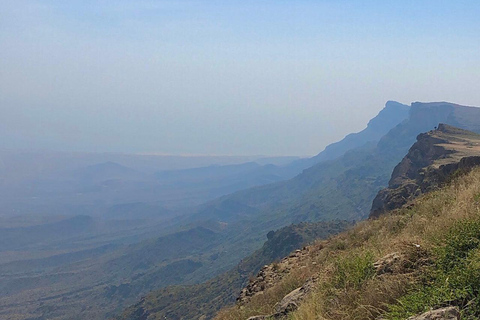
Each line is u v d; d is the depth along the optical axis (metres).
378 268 6.36
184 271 177.12
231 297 61.75
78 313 155.88
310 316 5.88
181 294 84.12
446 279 4.62
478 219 6.08
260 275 13.65
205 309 65.44
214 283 84.62
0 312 168.25
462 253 5.41
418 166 53.91
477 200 7.82
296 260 13.76
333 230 83.06
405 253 6.30
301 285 9.33
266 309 8.84
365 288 5.81
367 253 7.00
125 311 89.12
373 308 5.18
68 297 180.75
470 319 4.03
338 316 5.55
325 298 6.29
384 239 9.45
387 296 5.30
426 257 5.87
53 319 151.62
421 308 4.49
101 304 164.50
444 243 5.78
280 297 9.48
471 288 4.41
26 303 178.38
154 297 87.81
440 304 4.41
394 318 4.51
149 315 78.50
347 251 10.41
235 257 172.38
